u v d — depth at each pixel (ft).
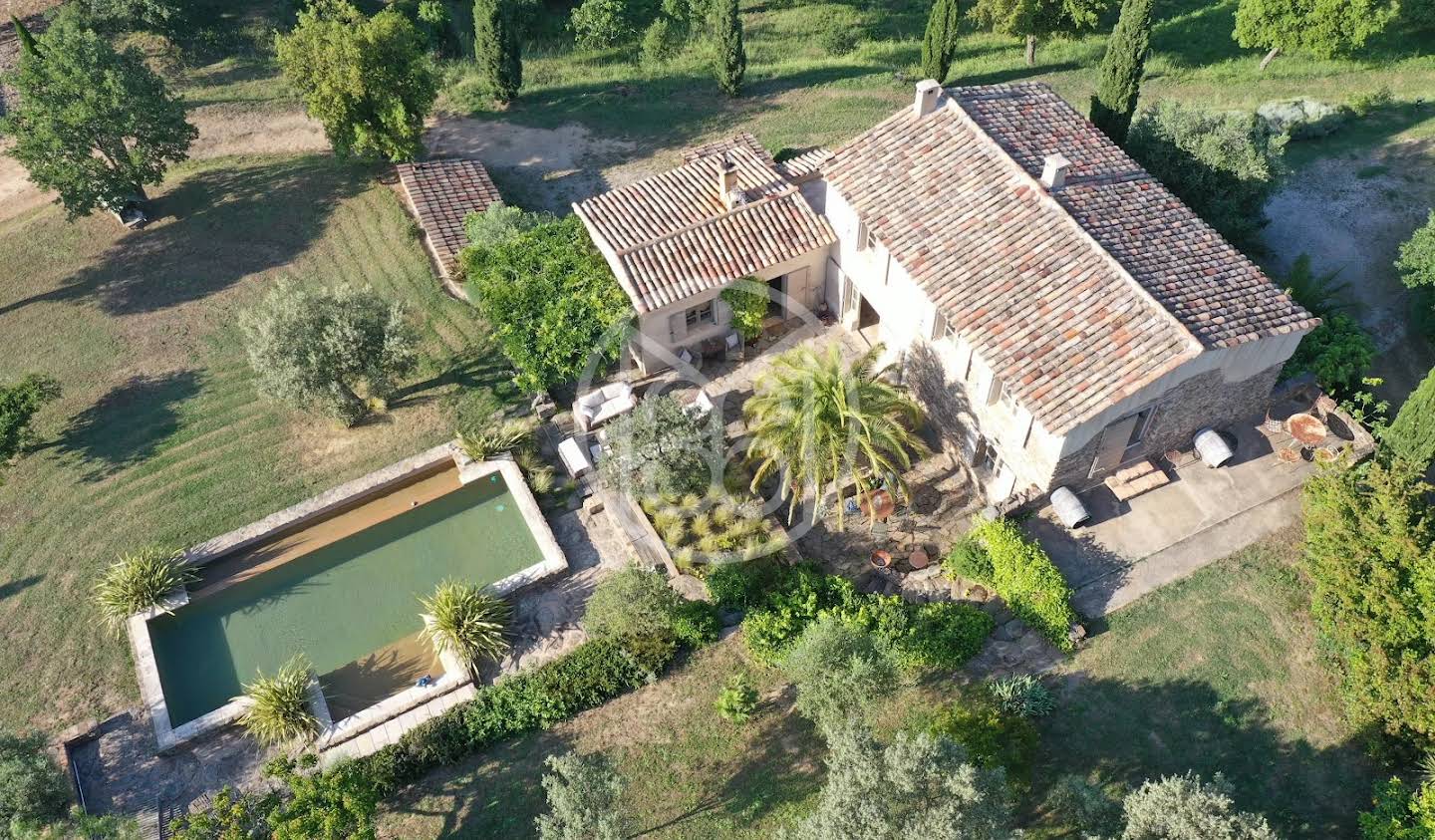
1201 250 83.61
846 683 68.03
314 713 76.74
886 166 92.99
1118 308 77.51
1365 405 88.53
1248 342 75.61
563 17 185.06
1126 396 72.69
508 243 102.89
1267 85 137.90
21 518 92.07
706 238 98.12
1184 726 72.95
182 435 98.37
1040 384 74.95
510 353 95.25
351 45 117.08
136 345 107.55
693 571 84.28
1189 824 57.67
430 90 125.08
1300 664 75.25
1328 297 99.71
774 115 140.87
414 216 122.11
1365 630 69.87
